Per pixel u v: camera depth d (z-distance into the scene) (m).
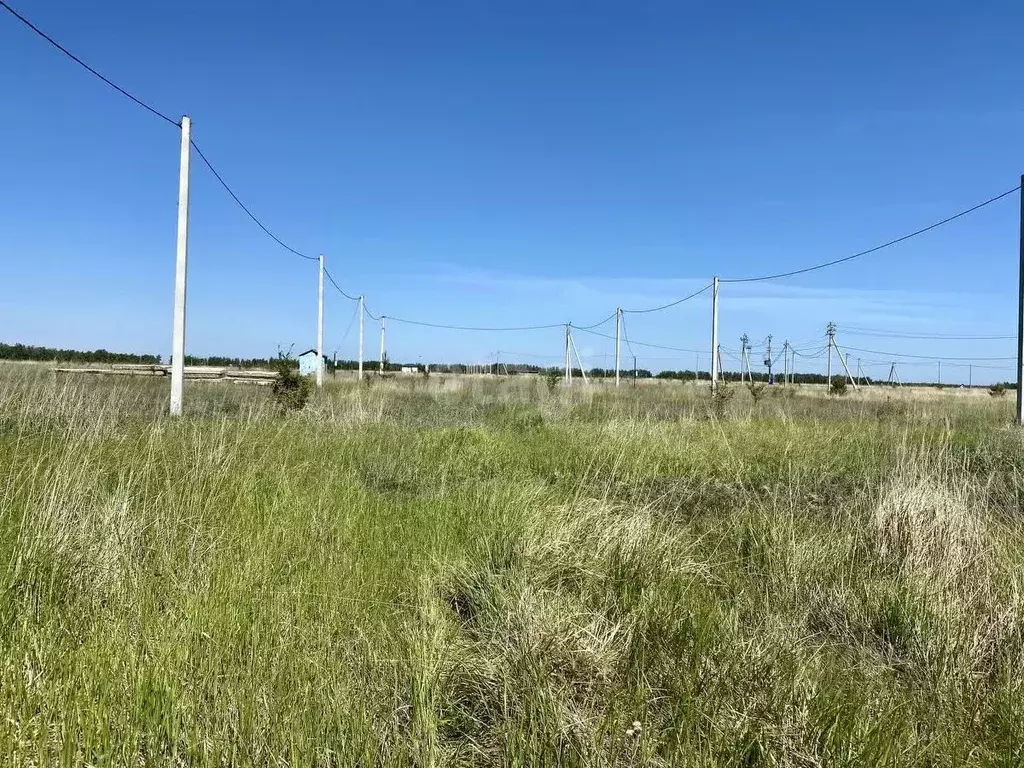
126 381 18.31
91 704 2.41
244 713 2.47
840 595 4.27
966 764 2.64
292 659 2.93
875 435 11.06
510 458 9.07
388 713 2.69
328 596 3.71
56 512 4.05
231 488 5.54
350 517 5.35
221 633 3.08
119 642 2.90
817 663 3.30
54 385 8.84
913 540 4.79
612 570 4.30
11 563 3.49
